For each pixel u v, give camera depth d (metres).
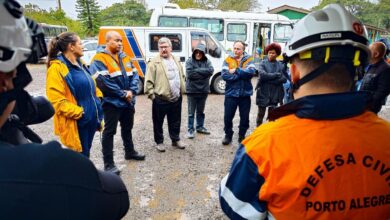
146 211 2.85
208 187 3.34
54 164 0.60
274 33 12.65
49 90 2.57
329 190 0.80
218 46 9.26
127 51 8.86
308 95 0.85
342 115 0.84
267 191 0.84
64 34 2.68
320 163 0.81
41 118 0.99
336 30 0.81
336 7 0.88
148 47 8.91
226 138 4.70
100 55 3.30
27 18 0.73
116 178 0.76
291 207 0.82
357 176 0.81
